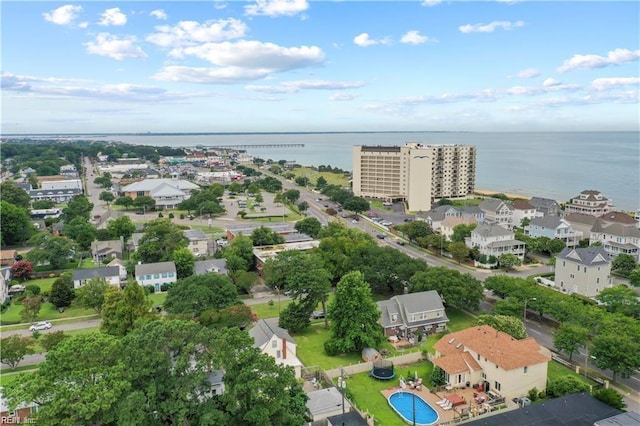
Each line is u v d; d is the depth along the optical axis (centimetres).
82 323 8519
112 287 8344
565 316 7300
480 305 9050
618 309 7631
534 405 5212
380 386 6162
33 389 3591
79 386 3728
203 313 7381
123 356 3972
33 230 15012
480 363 6091
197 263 10944
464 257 12006
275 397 4109
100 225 15462
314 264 8775
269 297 9800
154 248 11375
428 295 8019
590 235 12988
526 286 8375
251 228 14275
